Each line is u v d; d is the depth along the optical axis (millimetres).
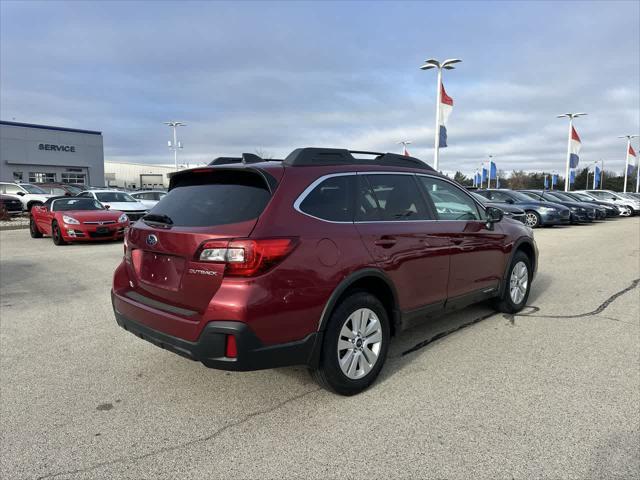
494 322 5293
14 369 4031
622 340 4672
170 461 2713
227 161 4047
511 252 5305
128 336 4898
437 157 22078
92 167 48562
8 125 42219
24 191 25531
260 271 2918
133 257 3699
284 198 3178
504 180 110188
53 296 6590
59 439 2945
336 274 3248
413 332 4961
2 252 11000
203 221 3197
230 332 2861
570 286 7156
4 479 2547
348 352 3436
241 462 2697
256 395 3539
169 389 3648
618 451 2746
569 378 3770
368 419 3160
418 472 2578
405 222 3928
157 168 82312
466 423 3086
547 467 2607
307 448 2828
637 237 14766
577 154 36156
